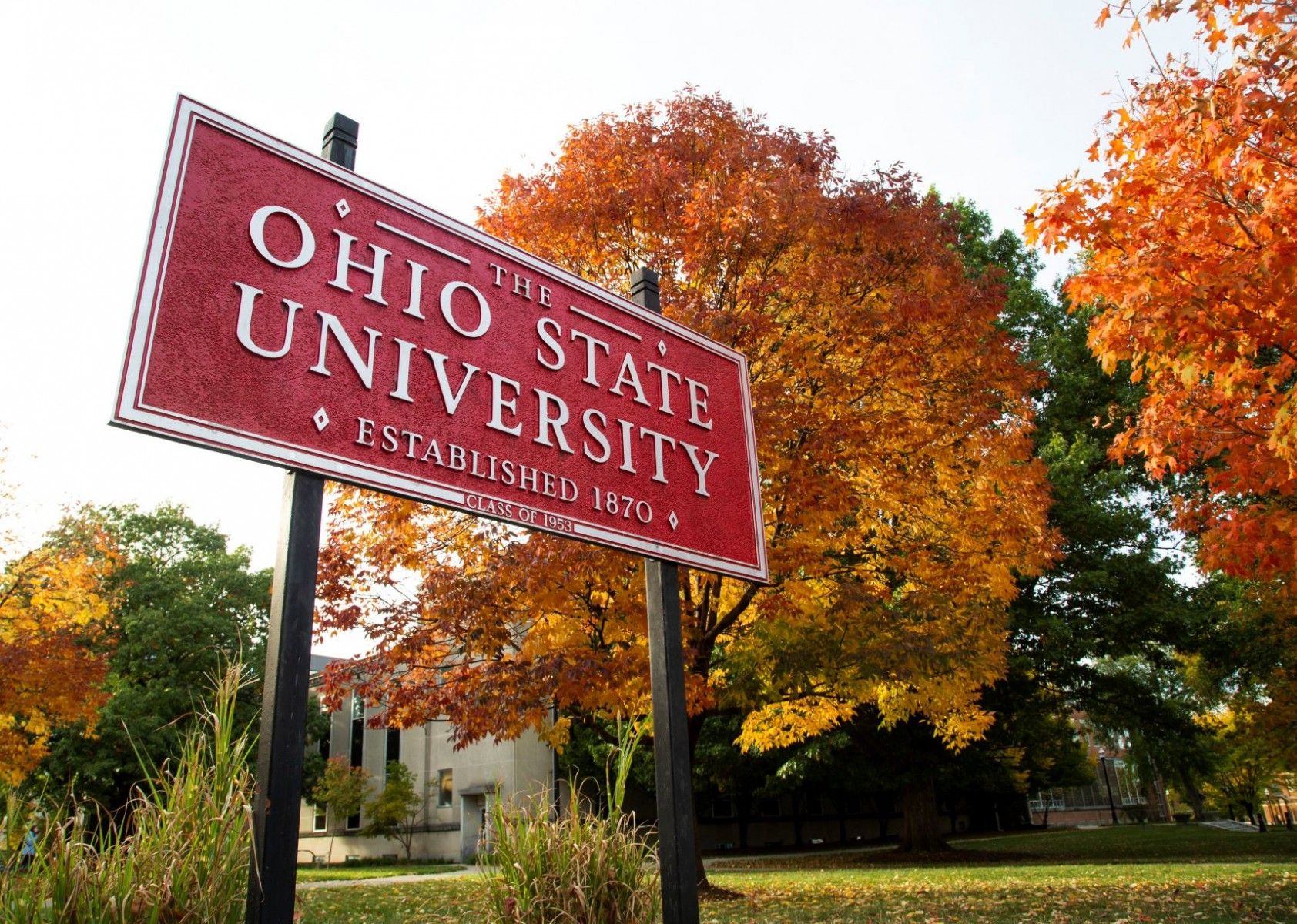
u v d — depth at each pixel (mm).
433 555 11148
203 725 3426
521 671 10195
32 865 2896
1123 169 7418
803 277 10281
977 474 11406
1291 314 6398
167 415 3459
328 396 3996
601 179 11492
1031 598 20125
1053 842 22891
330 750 35125
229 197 3938
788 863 19812
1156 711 20625
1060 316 23938
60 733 26891
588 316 5430
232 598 32281
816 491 9516
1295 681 18797
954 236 12070
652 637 5305
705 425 5949
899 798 38250
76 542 17219
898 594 13289
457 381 4551
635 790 28188
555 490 4852
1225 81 6750
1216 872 11008
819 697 13109
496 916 4168
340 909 9859
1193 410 7766
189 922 2932
